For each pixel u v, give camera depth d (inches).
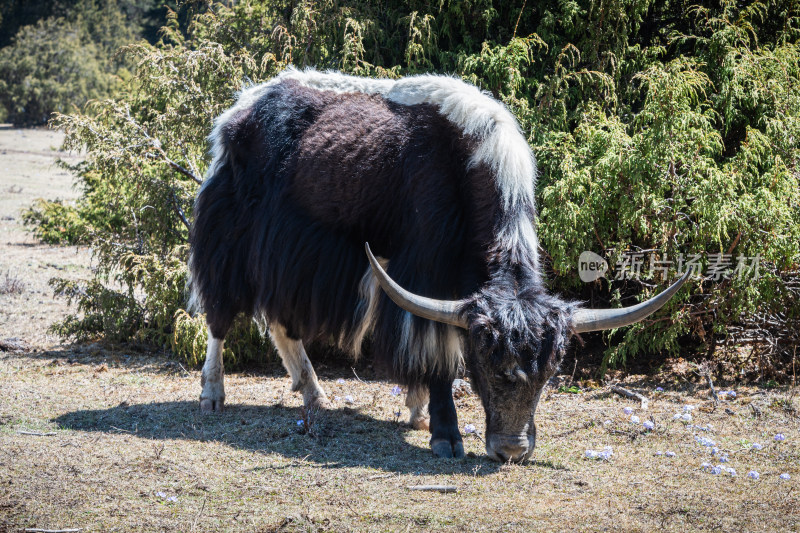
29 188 2037.4
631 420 506.9
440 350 450.9
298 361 563.8
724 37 670.5
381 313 474.6
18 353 695.7
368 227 497.7
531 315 390.6
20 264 1120.8
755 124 673.0
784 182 602.2
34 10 5595.5
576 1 719.1
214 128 586.2
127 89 955.3
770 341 603.2
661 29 759.7
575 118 687.1
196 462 431.8
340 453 454.3
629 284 659.4
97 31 5575.8
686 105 604.1
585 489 396.2
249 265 549.3
